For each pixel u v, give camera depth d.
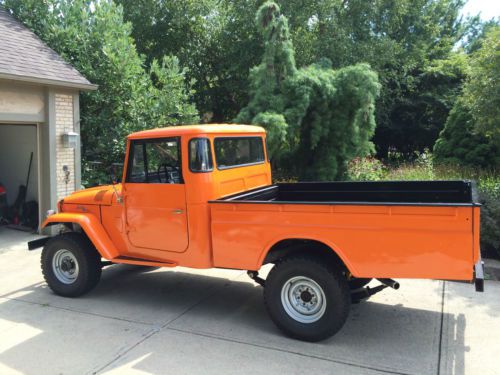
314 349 4.02
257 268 4.29
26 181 10.01
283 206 4.09
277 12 11.34
